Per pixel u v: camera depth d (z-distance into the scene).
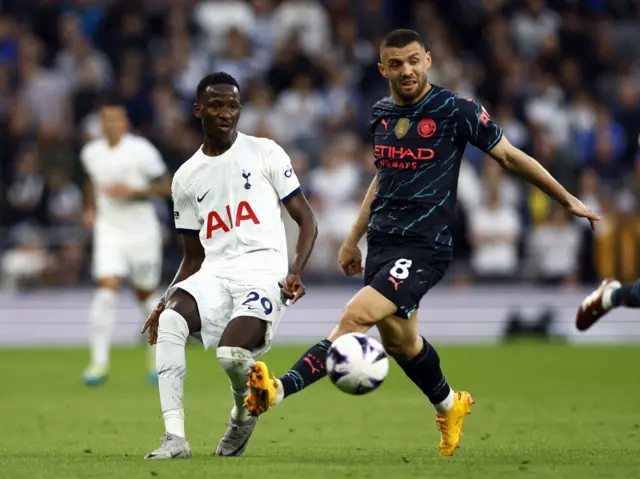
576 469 18.28
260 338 19.94
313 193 59.81
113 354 52.34
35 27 70.19
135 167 39.72
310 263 59.19
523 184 61.56
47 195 59.81
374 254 20.56
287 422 27.31
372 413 29.38
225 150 20.53
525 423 26.83
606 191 64.06
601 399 32.97
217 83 20.31
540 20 72.88
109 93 63.44
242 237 20.34
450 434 21.03
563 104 68.31
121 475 17.58
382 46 20.47
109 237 39.81
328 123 64.62
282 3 72.38
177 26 68.38
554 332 60.03
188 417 28.38
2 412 30.09
